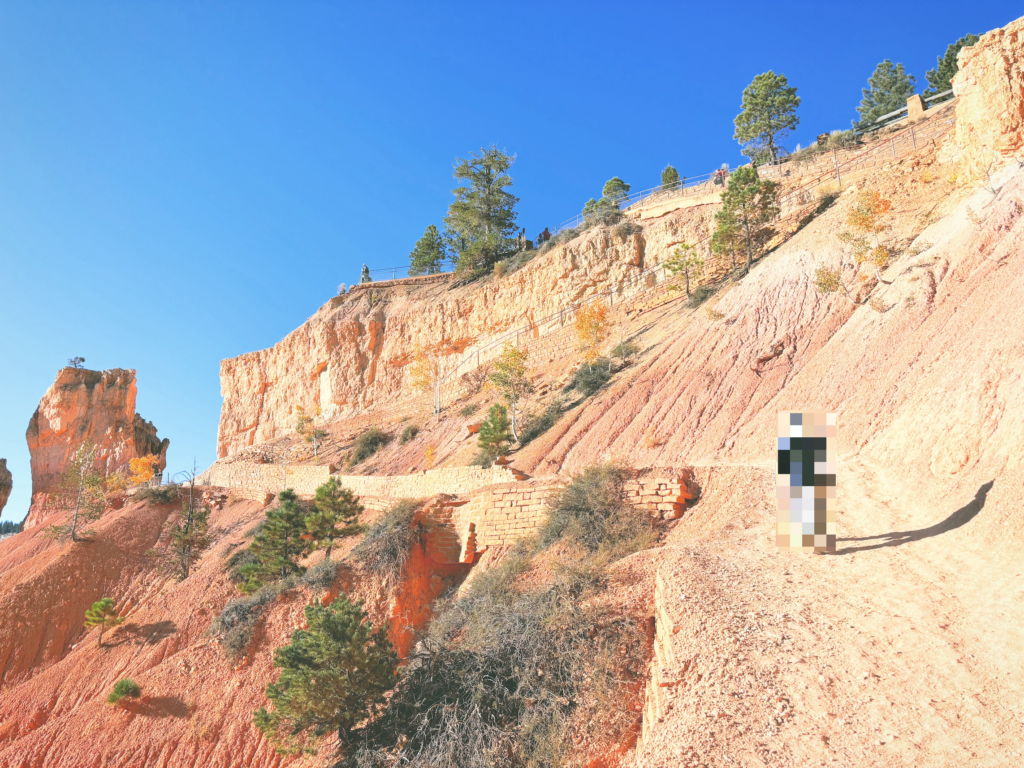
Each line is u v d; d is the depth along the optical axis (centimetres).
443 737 1259
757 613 1047
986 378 1448
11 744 2512
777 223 4116
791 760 721
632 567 1438
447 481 3086
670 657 1021
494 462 3281
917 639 870
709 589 1172
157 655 2928
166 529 4369
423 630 2300
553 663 1280
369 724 1586
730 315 3266
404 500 2897
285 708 1673
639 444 2770
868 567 1128
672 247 4859
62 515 5338
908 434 1667
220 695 2398
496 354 5391
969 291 2153
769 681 868
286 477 4525
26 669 3444
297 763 2055
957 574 1007
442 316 6041
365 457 4819
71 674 2992
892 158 4119
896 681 798
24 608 3688
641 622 1257
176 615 3178
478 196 7444
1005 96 2842
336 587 2534
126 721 2425
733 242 4044
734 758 751
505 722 1238
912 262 2675
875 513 1390
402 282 7125
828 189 4097
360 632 1711
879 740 709
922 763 657
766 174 5141
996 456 1253
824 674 851
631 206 5966
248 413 7088
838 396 2289
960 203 2817
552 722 1166
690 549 1454
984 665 778
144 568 4072
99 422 8131
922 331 2216
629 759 1001
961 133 3159
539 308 5356
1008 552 1005
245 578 3222
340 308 7019
